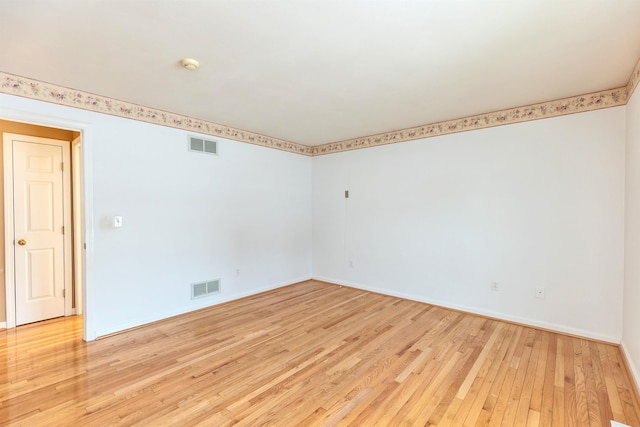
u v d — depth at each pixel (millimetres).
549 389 2135
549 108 3174
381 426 1780
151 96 3049
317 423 1800
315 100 3164
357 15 1763
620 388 2143
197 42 2059
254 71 2486
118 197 3158
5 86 2508
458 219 3801
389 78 2619
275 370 2385
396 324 3348
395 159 4379
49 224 3559
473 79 2645
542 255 3232
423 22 1833
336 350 2725
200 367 2424
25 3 1625
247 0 1628
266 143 4680
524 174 3330
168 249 3566
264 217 4684
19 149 3336
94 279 2988
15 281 3303
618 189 2834
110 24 1844
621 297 2818
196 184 3828
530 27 1882
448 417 1857
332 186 5160
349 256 4953
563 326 3111
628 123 2664
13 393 2076
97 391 2100
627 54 2207
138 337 3008
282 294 4543
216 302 4047
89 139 2961
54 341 2922
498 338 2980
